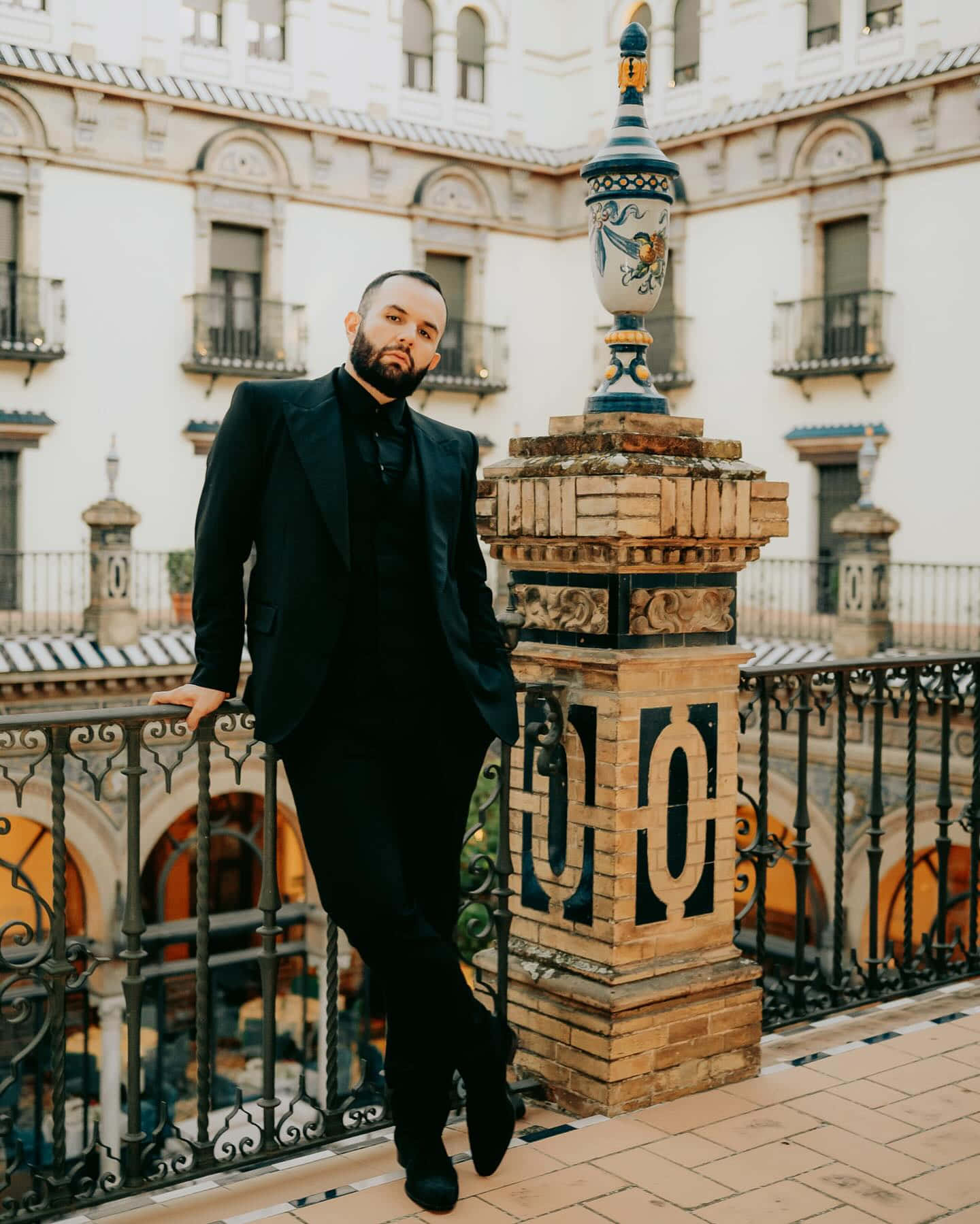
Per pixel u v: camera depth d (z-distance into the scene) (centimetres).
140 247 2164
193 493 2227
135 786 271
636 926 320
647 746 320
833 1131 303
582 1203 267
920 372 2106
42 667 1556
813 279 2245
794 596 2261
